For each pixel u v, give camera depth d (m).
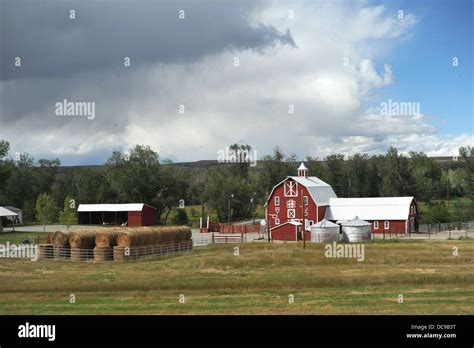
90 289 31.86
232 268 40.41
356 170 121.25
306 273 36.62
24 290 31.81
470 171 108.94
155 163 115.56
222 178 115.56
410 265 39.19
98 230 50.44
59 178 150.50
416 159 150.12
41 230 90.56
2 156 109.12
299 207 75.69
